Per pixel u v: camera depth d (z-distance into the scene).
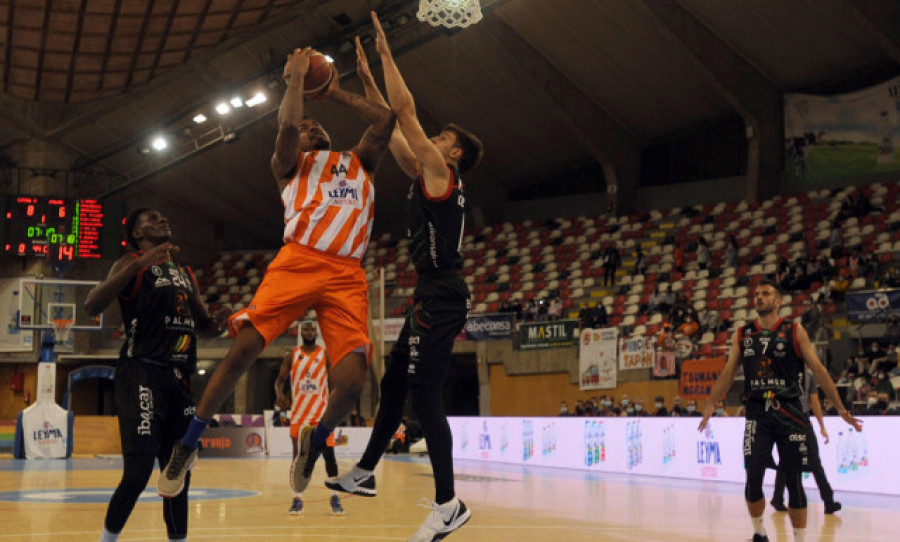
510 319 26.62
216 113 27.55
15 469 16.00
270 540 6.85
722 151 31.09
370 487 4.80
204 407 4.46
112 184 29.34
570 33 27.08
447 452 4.63
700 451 14.12
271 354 30.00
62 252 24.98
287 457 22.34
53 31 22.25
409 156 5.04
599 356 24.03
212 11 22.42
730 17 25.88
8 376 29.14
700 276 26.56
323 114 29.25
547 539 7.23
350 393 4.57
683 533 7.71
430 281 4.69
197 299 5.43
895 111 26.69
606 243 30.34
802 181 28.47
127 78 25.84
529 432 18.45
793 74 28.12
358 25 24.38
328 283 4.54
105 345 30.81
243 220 35.44
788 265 24.58
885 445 11.78
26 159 28.36
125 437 4.98
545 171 34.06
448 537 7.31
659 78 28.66
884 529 8.09
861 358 20.02
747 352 6.71
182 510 5.14
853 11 23.20
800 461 6.54
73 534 7.09
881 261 23.61
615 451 15.92
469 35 26.91
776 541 7.26
